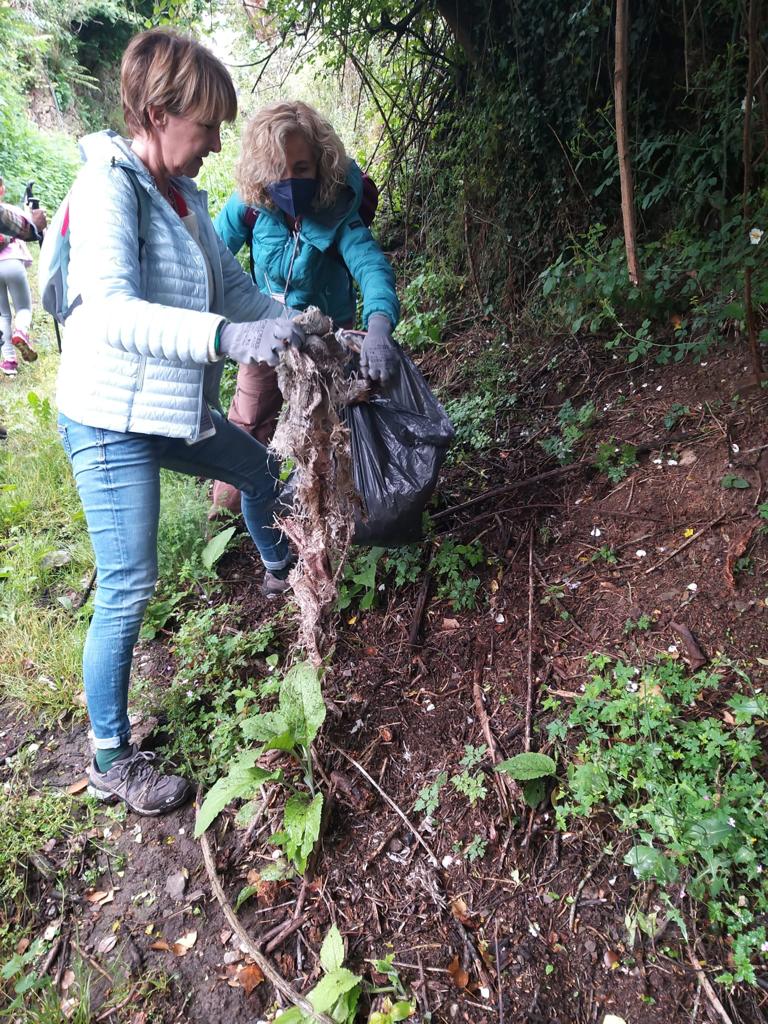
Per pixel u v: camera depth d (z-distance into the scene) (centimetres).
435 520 302
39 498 375
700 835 174
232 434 248
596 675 227
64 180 1068
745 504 251
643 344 316
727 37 343
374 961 179
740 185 338
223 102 180
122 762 224
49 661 279
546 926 183
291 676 219
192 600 307
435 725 234
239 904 198
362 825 213
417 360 439
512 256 427
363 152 621
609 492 284
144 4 1412
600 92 381
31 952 192
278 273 277
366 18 450
